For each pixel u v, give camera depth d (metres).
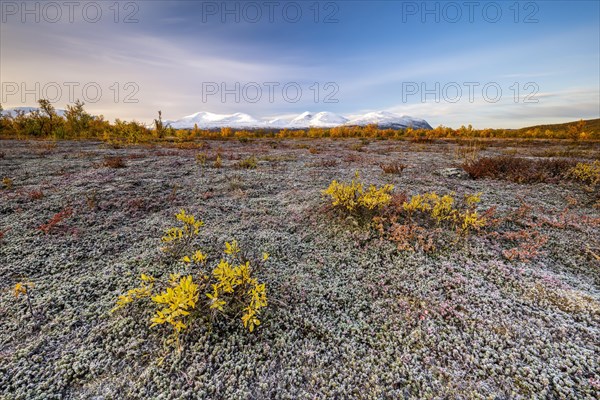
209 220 6.32
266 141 33.97
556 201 7.55
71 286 3.83
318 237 5.51
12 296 3.62
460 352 2.93
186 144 22.97
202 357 2.85
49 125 33.91
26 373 2.61
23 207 6.58
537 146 25.78
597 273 4.32
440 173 10.95
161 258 4.56
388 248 5.05
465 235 5.32
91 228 5.67
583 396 2.46
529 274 4.22
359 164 13.84
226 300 3.39
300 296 3.80
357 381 2.66
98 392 2.50
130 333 3.10
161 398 2.44
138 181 9.12
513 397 2.48
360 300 3.78
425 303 3.67
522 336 3.10
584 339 3.04
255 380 2.67
